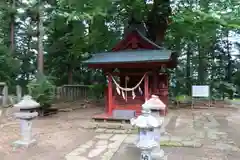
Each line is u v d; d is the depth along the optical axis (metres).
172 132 6.84
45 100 9.60
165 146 5.38
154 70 9.16
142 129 3.79
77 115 10.06
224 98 17.95
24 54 18.73
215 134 6.57
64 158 4.56
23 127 5.41
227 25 9.31
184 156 4.68
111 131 6.93
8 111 9.88
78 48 13.04
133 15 11.36
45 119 9.04
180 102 14.41
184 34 12.11
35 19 14.04
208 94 12.98
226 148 5.22
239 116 10.05
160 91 10.55
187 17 10.10
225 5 11.07
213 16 9.13
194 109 12.49
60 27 13.64
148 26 13.11
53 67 17.94
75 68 18.53
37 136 6.28
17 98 11.58
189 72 20.22
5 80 14.70
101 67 8.97
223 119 9.23
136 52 9.32
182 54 20.59
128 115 8.78
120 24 15.34
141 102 9.27
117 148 5.22
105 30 12.34
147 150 3.77
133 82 10.20
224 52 22.23
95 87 16.17
